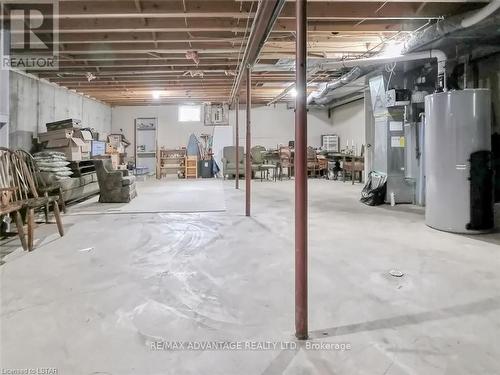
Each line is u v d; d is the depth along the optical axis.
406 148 5.67
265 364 1.45
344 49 5.57
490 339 1.63
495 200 4.49
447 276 2.45
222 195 6.91
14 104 5.98
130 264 2.76
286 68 6.22
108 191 6.02
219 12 3.86
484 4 3.80
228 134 11.48
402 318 1.85
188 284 2.34
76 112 8.69
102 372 1.41
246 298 2.11
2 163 3.39
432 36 3.97
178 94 9.53
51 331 1.73
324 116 12.03
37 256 2.96
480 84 4.79
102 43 5.09
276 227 4.04
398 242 3.37
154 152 11.56
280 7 2.81
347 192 7.32
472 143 3.63
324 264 2.71
